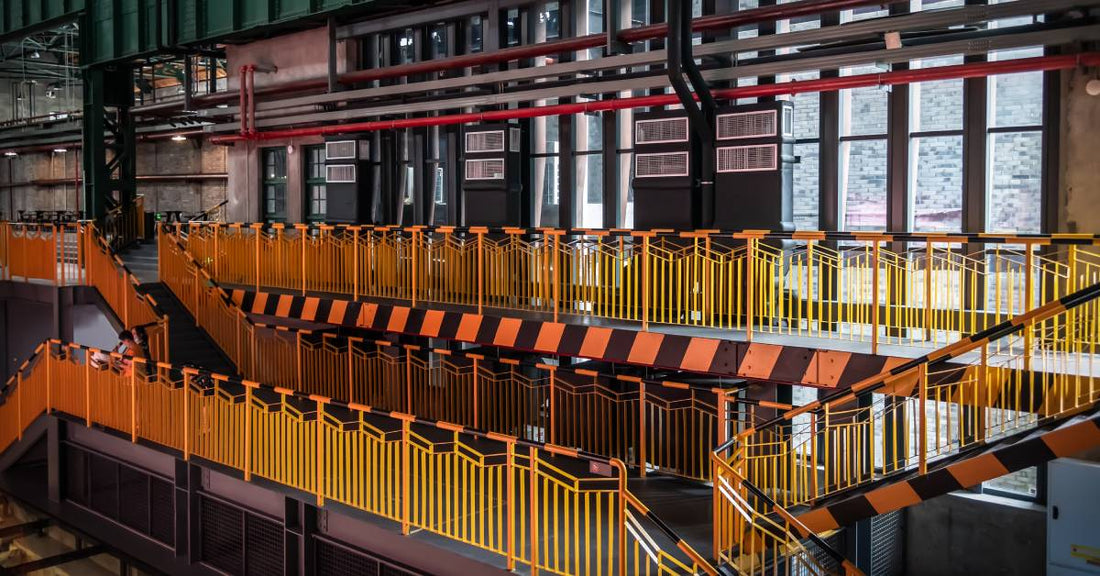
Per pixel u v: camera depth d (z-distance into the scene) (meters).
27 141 36.25
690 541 9.16
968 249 11.91
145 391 13.47
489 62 16.00
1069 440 7.51
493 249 14.27
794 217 13.88
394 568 9.78
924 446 8.40
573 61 15.86
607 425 13.20
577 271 13.03
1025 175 11.56
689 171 13.50
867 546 11.38
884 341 10.39
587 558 7.98
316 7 17.62
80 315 22.44
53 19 22.83
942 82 12.20
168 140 36.91
